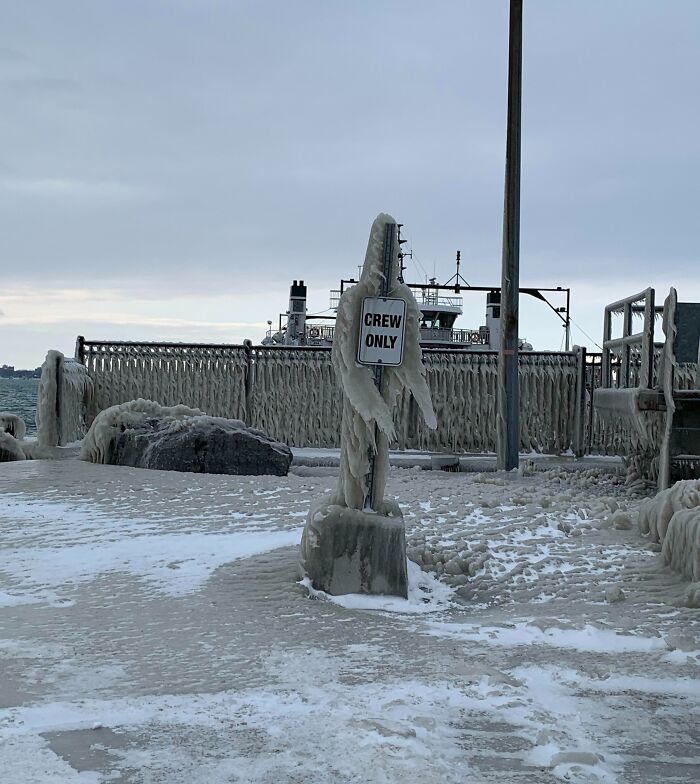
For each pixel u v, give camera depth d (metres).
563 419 18.58
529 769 4.34
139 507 11.48
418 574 8.30
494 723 4.95
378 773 4.20
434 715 5.04
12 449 16.83
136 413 16.08
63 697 5.25
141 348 19.16
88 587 7.90
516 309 16.05
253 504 11.68
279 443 15.38
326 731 4.73
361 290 8.16
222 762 4.34
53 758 4.37
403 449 18.72
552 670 5.92
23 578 8.20
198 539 9.70
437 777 4.18
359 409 7.95
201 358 19.08
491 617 7.38
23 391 111.62
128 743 4.58
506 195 15.97
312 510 8.18
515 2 15.66
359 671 5.80
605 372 15.66
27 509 11.37
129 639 6.45
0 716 4.92
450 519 10.29
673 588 7.91
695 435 12.46
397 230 8.24
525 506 11.10
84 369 18.94
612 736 4.84
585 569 8.57
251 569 8.45
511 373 16.05
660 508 9.27
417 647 6.41
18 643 6.32
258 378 19.09
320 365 19.02
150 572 8.41
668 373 12.40
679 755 4.61
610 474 15.34
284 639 6.53
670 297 12.52
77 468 14.77
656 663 6.09
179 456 14.71
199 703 5.17
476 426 18.66
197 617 7.04
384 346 8.08
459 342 31.70
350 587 7.87
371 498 8.19
